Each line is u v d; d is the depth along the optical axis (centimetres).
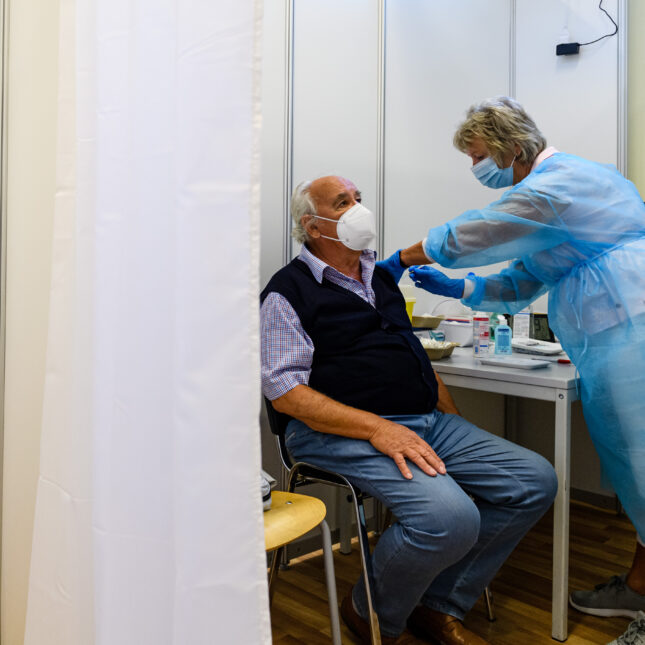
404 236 243
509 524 158
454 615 161
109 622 93
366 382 160
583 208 163
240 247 76
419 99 246
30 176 130
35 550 108
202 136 78
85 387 99
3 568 132
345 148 221
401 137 241
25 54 129
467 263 174
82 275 99
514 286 200
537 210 163
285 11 201
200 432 79
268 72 198
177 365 81
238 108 76
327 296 162
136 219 90
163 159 87
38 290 132
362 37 225
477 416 275
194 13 78
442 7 254
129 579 91
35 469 134
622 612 177
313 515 123
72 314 103
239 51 75
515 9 282
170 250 86
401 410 164
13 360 130
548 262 176
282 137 202
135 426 90
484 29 271
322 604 183
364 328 163
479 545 161
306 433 162
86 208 99
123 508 92
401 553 143
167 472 87
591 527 247
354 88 223
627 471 165
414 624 169
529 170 182
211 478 79
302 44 207
